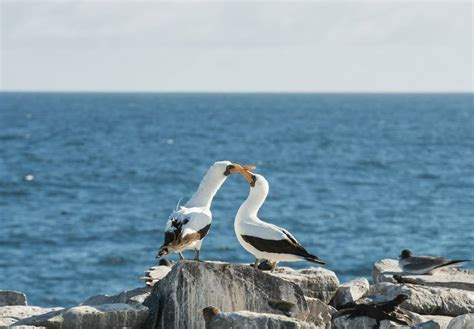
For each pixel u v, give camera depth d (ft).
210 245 139.95
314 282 48.37
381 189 230.07
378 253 140.15
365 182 247.29
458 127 570.05
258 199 47.42
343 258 136.05
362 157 330.95
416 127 565.12
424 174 271.28
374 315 44.39
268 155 338.75
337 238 154.30
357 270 128.47
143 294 48.44
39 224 166.71
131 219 174.09
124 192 222.07
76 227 163.63
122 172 270.87
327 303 48.37
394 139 439.22
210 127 547.49
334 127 556.51
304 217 178.70
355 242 149.79
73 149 361.30
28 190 222.89
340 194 218.18
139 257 136.46
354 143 407.64
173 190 229.25
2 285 117.29
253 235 46.44
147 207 193.67
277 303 43.68
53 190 223.71
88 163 299.38
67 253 138.51
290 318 40.42
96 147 374.22
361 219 176.35
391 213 184.96
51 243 147.23
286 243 46.06
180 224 45.16
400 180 253.65
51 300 110.73
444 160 321.52
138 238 152.87
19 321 43.45
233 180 232.53
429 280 52.47
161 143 401.08
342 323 44.73
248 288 43.60
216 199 199.21
